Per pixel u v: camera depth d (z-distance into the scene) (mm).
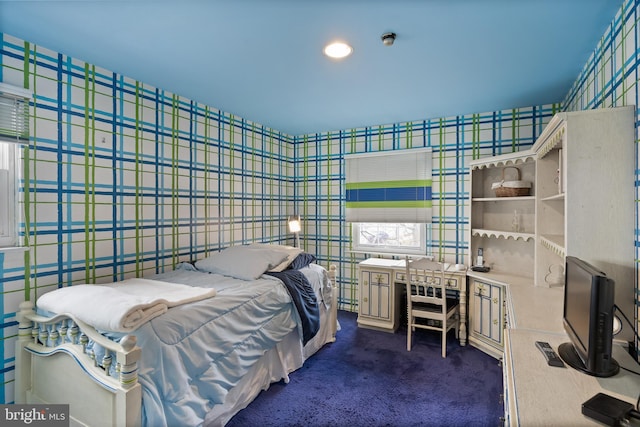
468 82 2520
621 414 913
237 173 3469
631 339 1449
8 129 1816
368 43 1921
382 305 3441
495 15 1633
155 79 2467
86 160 2186
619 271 1500
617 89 1628
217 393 1786
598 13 1614
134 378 1408
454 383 2430
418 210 3604
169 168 2746
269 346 2262
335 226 4156
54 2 1517
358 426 1962
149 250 2594
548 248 2396
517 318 1768
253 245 3143
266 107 3154
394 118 3537
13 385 1866
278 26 1740
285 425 1971
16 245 1883
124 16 1642
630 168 1489
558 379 1146
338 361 2781
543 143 2217
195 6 1551
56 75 2033
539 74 2367
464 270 3148
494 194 3193
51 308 1740
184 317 1726
